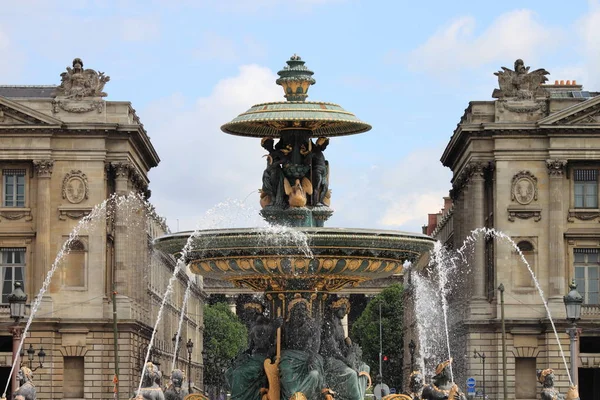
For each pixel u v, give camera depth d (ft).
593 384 445.37
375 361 637.30
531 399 441.68
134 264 442.09
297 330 112.88
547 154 446.60
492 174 452.76
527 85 451.53
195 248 111.14
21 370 111.86
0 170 432.66
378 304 645.10
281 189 116.47
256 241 107.96
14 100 430.20
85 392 424.46
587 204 448.65
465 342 451.12
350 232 108.17
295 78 118.11
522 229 446.19
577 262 448.65
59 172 432.66
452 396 114.32
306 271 110.42
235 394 113.50
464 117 476.54
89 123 430.20
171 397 117.29
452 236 530.27
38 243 428.97
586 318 439.22
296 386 111.04
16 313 185.88
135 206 440.45
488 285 453.17
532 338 443.73
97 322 424.87
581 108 441.68
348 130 121.08
